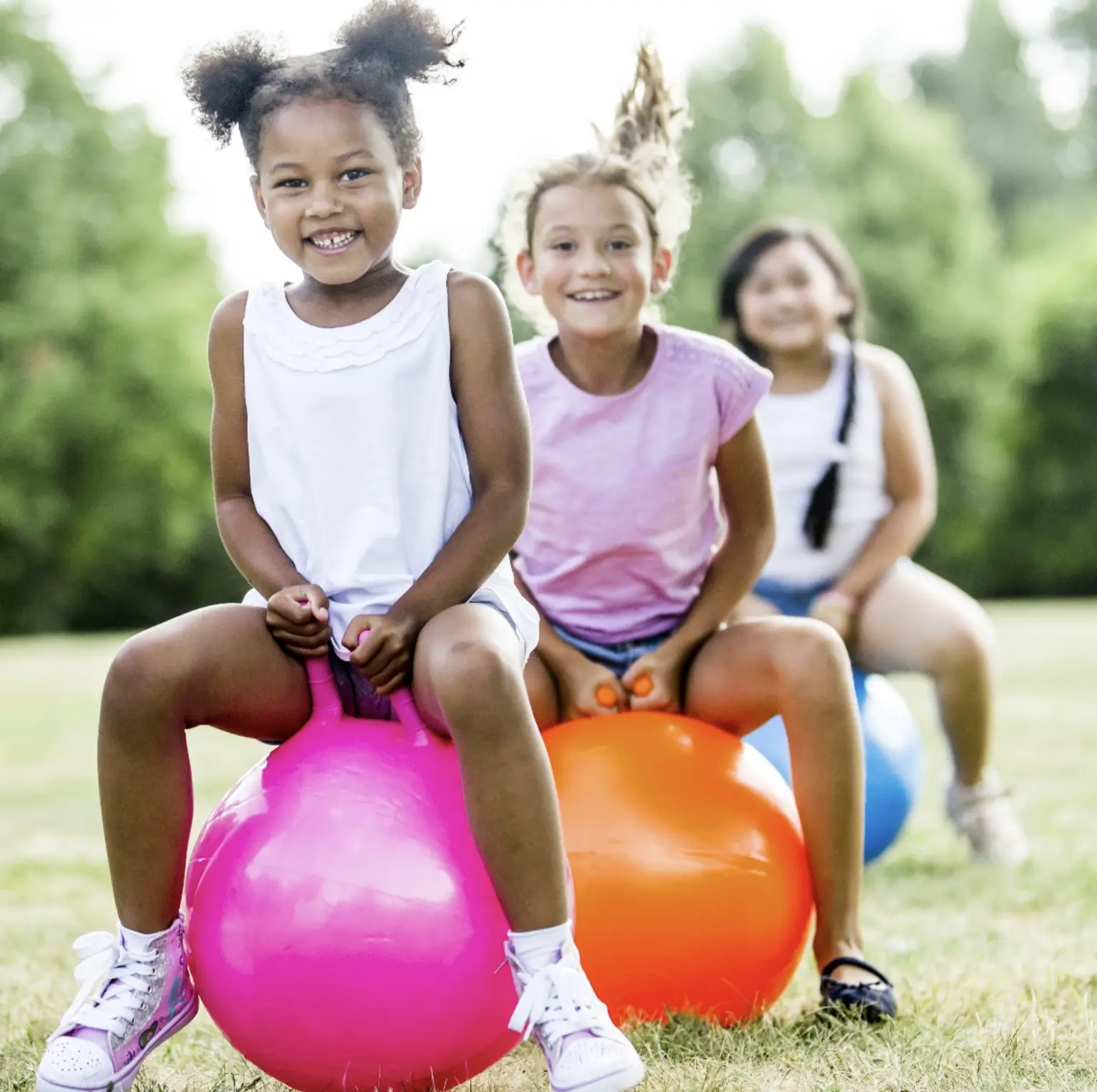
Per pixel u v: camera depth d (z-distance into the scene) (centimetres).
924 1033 240
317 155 224
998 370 2273
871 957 299
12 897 386
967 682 409
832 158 2325
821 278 432
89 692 1006
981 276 2319
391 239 231
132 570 2181
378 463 226
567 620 301
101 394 2106
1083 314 2277
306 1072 206
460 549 222
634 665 283
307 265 229
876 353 448
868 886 376
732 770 256
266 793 211
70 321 2091
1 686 1069
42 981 296
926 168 2311
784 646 265
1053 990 266
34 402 2067
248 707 217
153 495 2138
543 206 289
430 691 208
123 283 2164
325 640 220
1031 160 3328
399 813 206
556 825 206
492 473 229
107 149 2170
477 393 229
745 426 292
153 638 209
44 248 2109
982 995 263
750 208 2270
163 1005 215
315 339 230
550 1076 201
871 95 2359
